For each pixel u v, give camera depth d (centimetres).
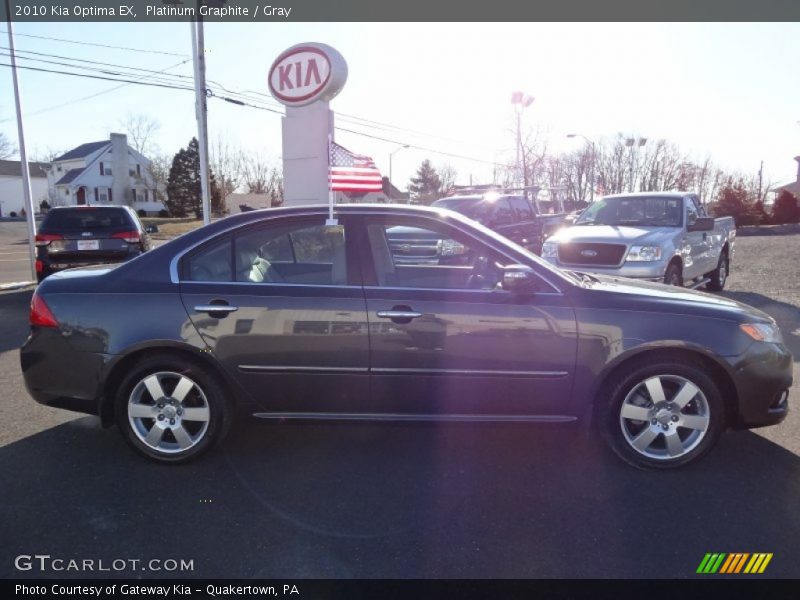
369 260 381
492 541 297
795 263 1680
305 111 1073
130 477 367
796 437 425
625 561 279
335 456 398
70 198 6225
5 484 356
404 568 276
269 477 367
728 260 1175
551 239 918
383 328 366
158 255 386
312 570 274
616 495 343
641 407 370
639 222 939
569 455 398
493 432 439
